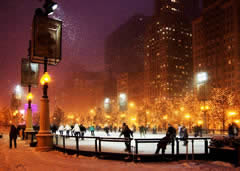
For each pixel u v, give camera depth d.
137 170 11.12
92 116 148.75
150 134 46.28
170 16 163.12
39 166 11.93
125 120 122.81
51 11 19.58
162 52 160.12
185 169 11.41
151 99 167.00
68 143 23.30
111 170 11.06
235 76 112.12
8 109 106.19
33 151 18.38
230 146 13.18
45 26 19.33
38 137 18.55
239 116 74.62
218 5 125.75
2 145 23.39
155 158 13.76
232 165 12.29
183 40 164.38
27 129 30.36
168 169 11.39
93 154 15.30
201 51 134.75
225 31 120.31
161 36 162.12
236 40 113.81
